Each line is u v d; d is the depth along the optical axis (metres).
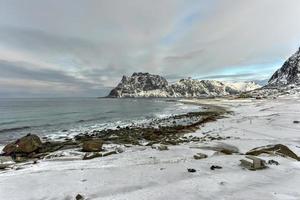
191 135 33.25
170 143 26.77
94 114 80.06
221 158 16.95
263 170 13.76
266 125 37.03
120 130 43.03
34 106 127.56
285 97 117.12
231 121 45.06
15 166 18.36
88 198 10.86
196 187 11.26
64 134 41.16
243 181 11.93
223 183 11.65
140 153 20.47
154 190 11.19
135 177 13.43
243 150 22.09
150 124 52.16
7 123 55.69
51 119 64.62
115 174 14.06
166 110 95.44
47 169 16.08
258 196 9.94
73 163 17.72
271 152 18.62
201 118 58.09
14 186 12.61
